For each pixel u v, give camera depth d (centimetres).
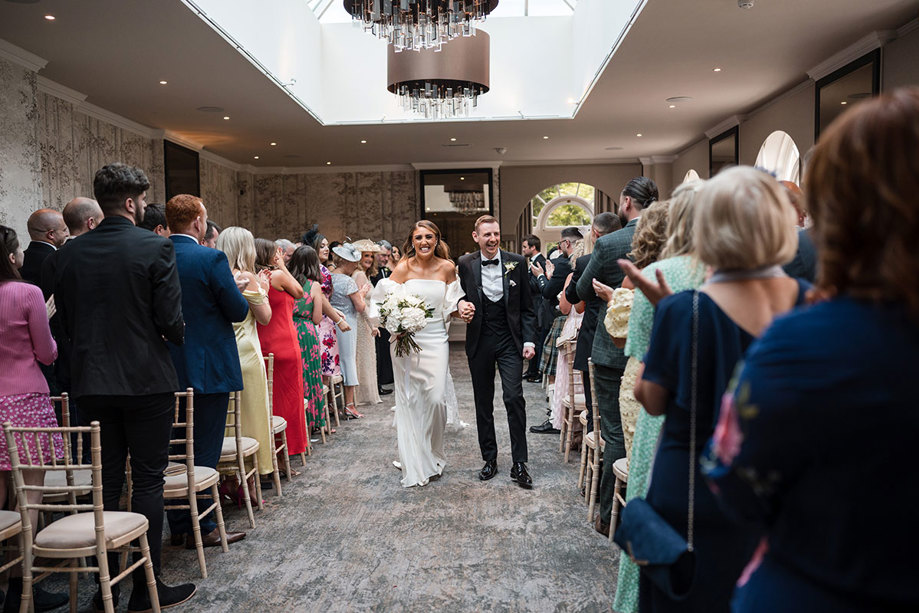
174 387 285
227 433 420
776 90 955
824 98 828
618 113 1095
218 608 283
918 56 658
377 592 296
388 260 918
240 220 1579
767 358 92
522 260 446
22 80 730
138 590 276
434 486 443
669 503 161
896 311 85
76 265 276
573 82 1112
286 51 915
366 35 1123
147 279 276
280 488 433
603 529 357
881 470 83
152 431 279
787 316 95
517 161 1598
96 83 859
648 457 211
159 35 689
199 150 1323
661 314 165
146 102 959
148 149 1143
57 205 881
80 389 270
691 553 150
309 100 1036
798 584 92
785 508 94
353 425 630
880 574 85
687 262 200
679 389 159
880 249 85
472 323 450
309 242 696
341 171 1614
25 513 247
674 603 160
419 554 336
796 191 266
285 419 480
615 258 332
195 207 358
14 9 615
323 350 619
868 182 85
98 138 989
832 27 694
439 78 793
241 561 331
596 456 376
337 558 333
